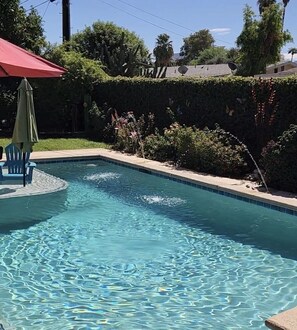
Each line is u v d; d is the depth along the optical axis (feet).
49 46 67.67
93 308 16.05
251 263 20.48
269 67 136.26
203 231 25.17
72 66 63.57
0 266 19.85
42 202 30.58
